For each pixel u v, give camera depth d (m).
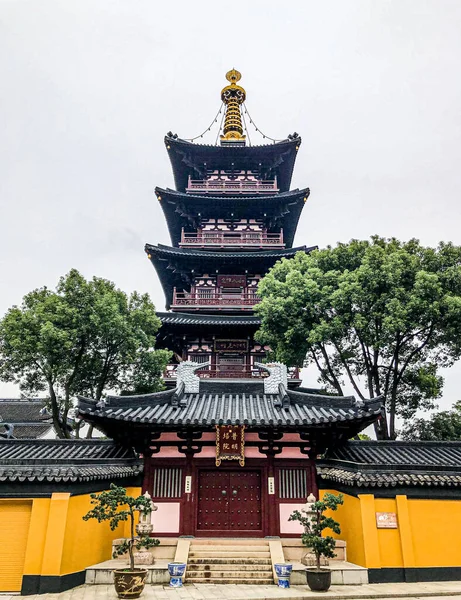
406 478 15.59
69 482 14.15
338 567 15.08
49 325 24.30
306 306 25.45
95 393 28.50
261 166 38.59
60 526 13.69
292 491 18.25
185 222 37.47
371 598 13.32
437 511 15.78
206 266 34.81
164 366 29.55
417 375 26.66
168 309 41.12
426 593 13.54
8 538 13.73
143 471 18.39
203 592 13.63
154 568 15.09
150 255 34.09
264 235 36.56
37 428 48.19
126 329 26.91
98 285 28.12
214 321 31.78
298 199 35.56
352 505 16.28
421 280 22.72
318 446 18.53
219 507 18.19
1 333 25.34
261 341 28.75
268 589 14.03
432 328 23.34
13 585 13.31
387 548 15.23
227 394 20.86
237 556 16.19
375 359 25.45
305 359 29.19
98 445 19.84
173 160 38.62
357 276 24.47
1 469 14.05
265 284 27.97
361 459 18.34
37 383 26.64
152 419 17.27
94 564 15.35
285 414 18.41
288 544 16.84
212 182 38.00
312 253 28.98
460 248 24.84
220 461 17.98
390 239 27.53
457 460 18.25
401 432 31.22
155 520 17.73
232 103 44.03
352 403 18.77
